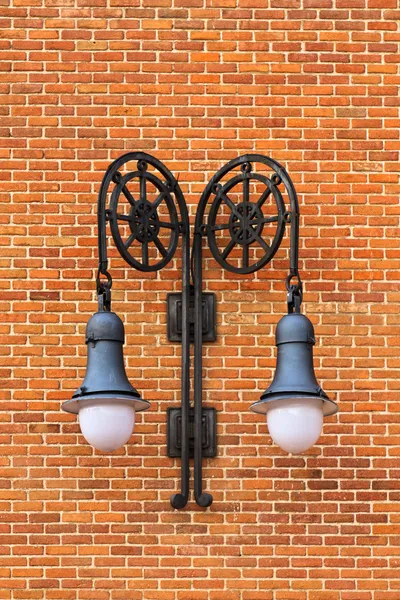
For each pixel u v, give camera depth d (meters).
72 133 9.95
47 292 9.76
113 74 10.02
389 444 9.66
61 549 9.44
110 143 9.94
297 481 9.58
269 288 9.80
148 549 9.45
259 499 9.54
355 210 9.94
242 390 9.66
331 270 9.87
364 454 9.64
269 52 10.09
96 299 9.76
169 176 9.33
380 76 10.11
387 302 9.84
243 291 9.78
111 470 9.54
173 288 9.76
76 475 9.53
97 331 8.27
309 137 10.01
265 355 9.71
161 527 9.48
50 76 10.02
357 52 10.12
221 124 9.99
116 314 9.27
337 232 9.91
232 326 9.74
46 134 9.94
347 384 9.73
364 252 9.89
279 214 9.03
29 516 9.48
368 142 10.02
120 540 9.45
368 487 9.59
